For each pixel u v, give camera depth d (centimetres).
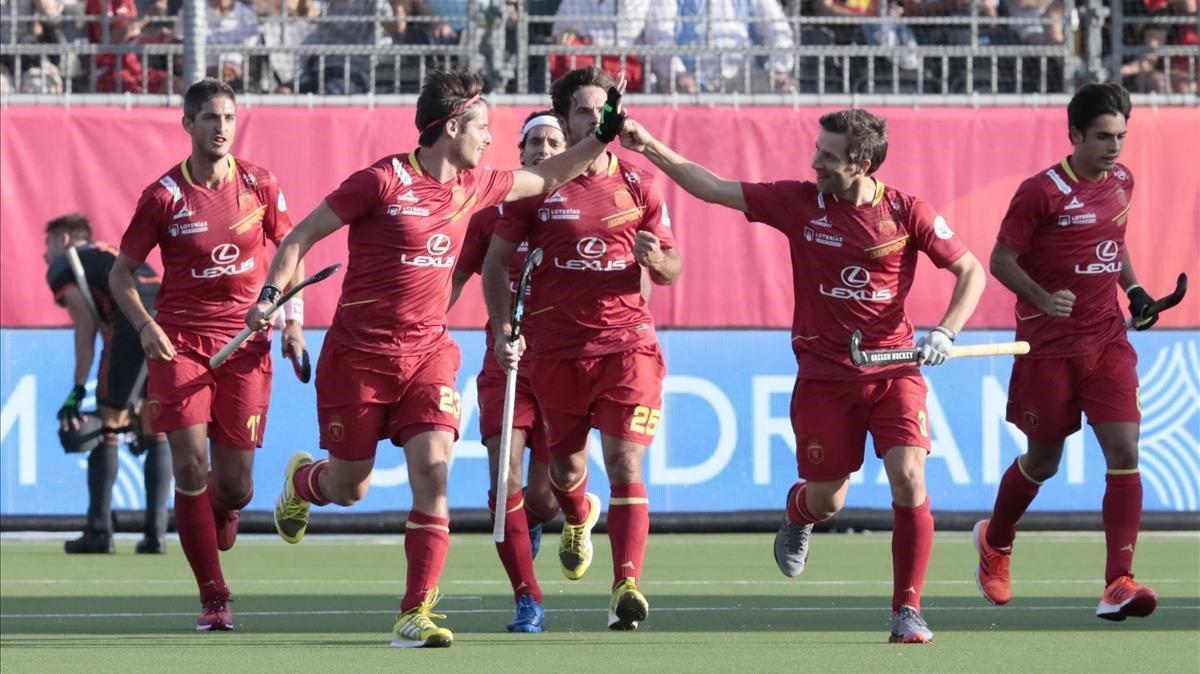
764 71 5162
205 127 2636
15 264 4488
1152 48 5156
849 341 2466
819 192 2469
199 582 2705
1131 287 2956
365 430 2428
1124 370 2817
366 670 2181
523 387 2731
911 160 4681
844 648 2423
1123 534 2770
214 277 2684
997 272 2830
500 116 4619
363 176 2377
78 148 4528
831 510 2606
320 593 3319
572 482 2700
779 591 3331
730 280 4628
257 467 4491
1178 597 3216
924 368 4600
